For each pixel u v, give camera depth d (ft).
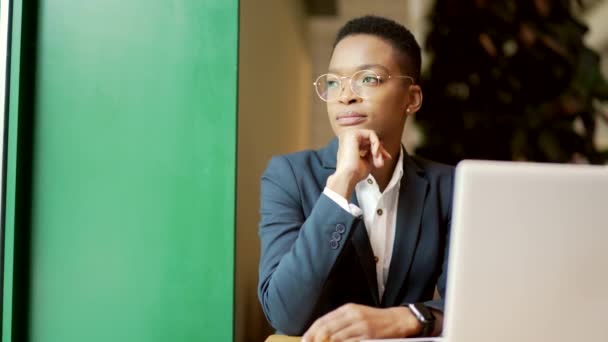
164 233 4.95
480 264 2.71
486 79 6.14
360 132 4.25
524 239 2.69
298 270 3.96
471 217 2.68
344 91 4.39
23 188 4.93
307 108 14.52
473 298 2.73
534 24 6.01
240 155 5.47
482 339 2.76
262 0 6.81
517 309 2.73
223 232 4.93
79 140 4.98
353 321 3.85
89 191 4.98
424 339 3.41
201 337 4.93
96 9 5.00
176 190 4.96
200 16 4.98
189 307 4.93
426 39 6.36
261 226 4.67
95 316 4.94
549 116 5.95
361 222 4.37
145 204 4.96
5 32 4.89
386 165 4.50
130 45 5.00
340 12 14.23
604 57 6.00
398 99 4.43
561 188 2.66
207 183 4.95
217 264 4.94
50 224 4.96
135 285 4.94
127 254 4.95
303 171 4.75
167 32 4.99
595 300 2.72
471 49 6.18
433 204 4.69
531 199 2.67
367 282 4.42
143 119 4.97
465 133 6.18
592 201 2.67
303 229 4.06
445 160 6.24
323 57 16.24
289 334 4.24
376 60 4.34
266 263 4.39
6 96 4.86
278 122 8.63
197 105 4.97
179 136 4.97
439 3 6.26
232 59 4.96
